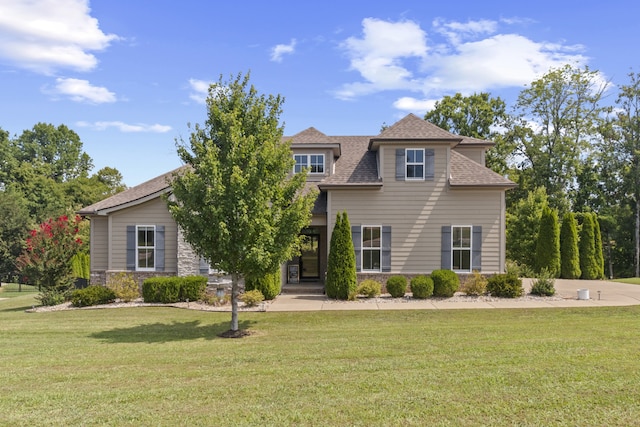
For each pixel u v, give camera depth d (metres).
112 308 15.90
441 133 18.73
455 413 5.91
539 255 25.64
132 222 18.91
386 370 7.92
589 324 11.74
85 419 6.05
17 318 14.45
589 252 26.38
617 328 11.12
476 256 18.33
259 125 11.83
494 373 7.50
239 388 7.16
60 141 75.81
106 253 19.89
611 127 36.84
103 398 6.86
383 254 18.50
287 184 12.05
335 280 16.80
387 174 18.56
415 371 7.79
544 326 11.60
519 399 6.33
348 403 6.36
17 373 8.32
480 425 5.54
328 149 20.81
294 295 18.22
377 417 5.85
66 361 9.16
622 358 8.22
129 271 18.86
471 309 14.38
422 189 18.48
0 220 44.56
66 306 16.52
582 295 15.91
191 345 10.49
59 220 17.78
